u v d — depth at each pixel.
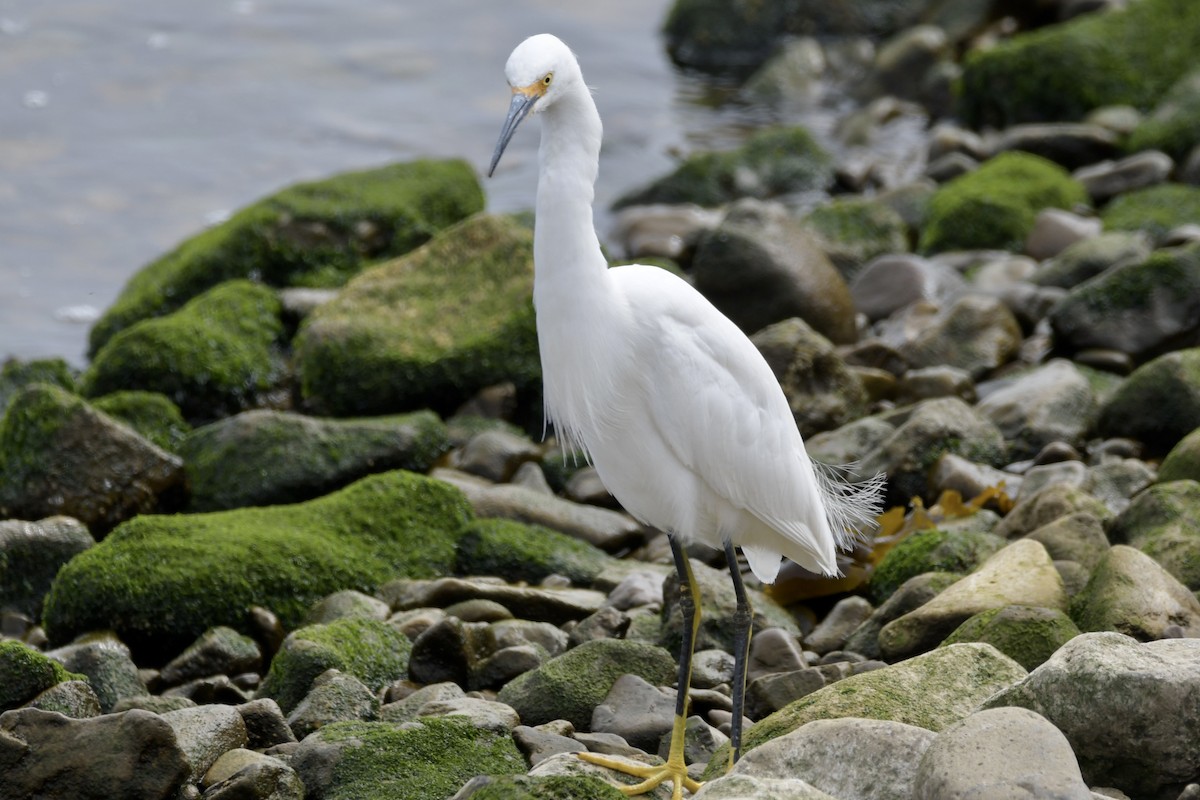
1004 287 15.95
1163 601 8.30
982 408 13.22
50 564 11.23
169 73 26.44
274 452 12.97
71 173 22.61
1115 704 6.41
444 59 28.08
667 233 19.42
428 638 9.09
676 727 7.59
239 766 7.43
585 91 7.59
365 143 24.39
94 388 15.17
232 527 11.05
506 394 14.65
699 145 24.73
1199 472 10.81
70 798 7.14
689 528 8.11
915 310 15.85
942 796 5.79
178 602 10.20
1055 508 10.45
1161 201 18.05
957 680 7.30
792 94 27.12
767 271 15.38
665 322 7.73
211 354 15.32
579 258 7.59
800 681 8.43
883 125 25.03
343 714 8.35
